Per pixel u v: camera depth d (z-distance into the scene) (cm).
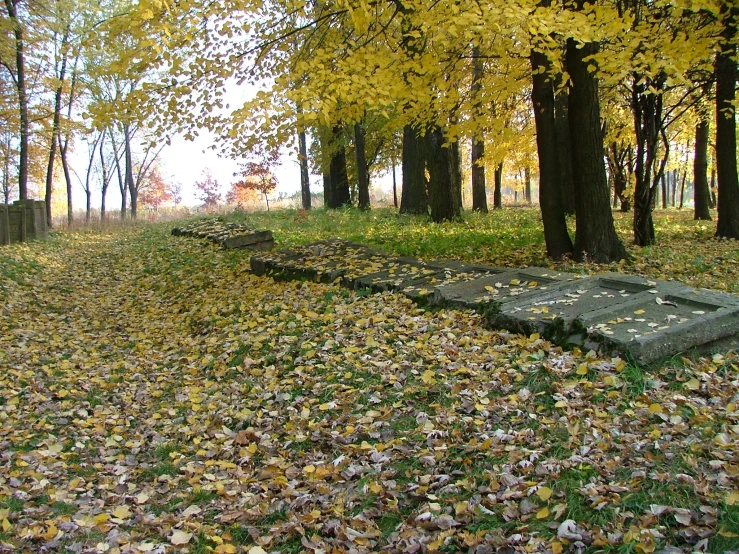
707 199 1875
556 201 1041
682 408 395
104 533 348
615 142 1808
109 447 480
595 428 381
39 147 2455
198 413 532
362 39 900
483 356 516
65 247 1795
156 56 724
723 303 506
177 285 1071
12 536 341
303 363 578
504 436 388
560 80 1001
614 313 515
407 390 480
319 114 750
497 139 1255
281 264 946
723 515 280
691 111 1627
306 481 382
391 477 371
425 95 830
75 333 838
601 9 669
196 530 345
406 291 706
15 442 488
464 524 312
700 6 717
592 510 302
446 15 689
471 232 1424
